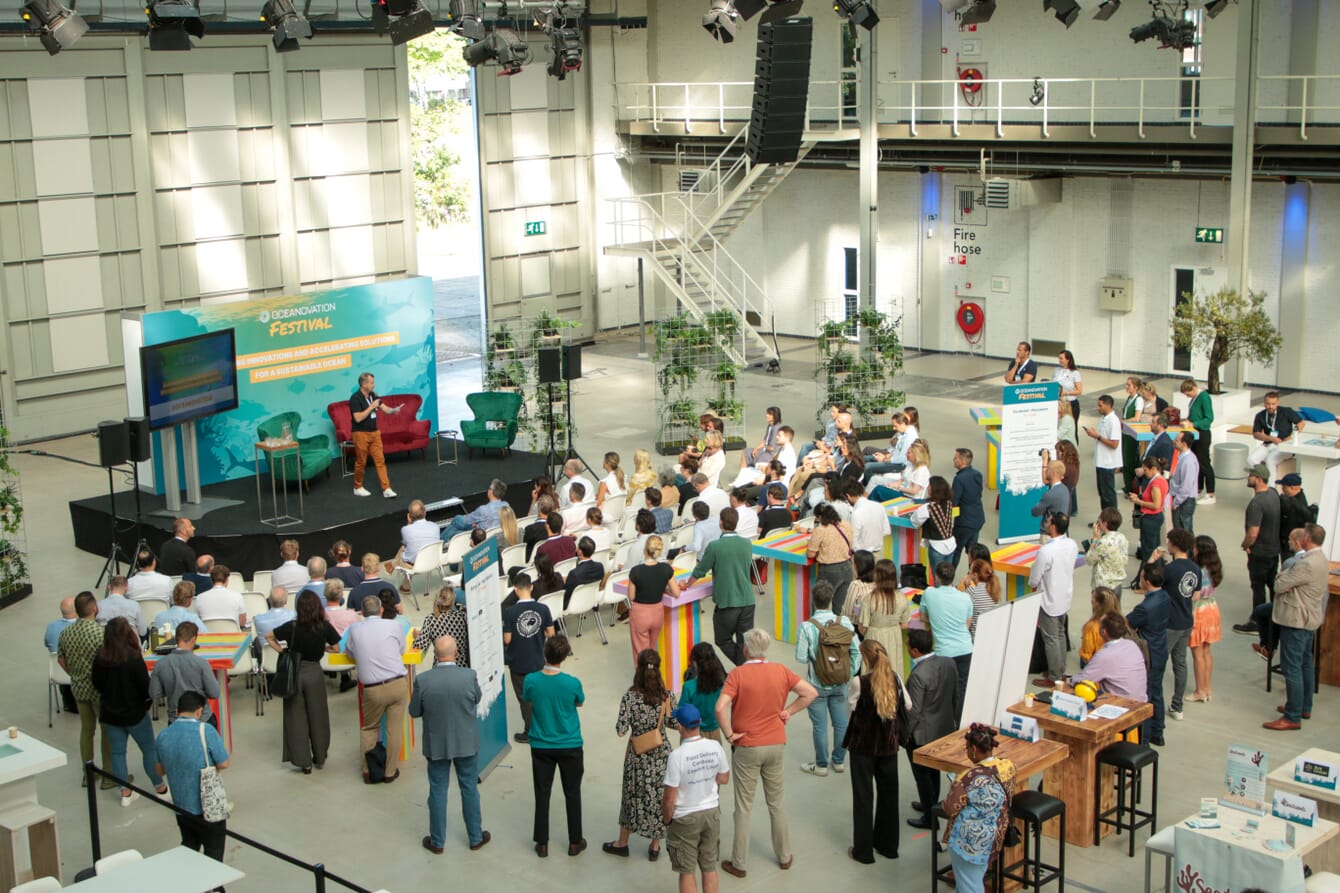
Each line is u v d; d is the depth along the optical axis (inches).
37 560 601.6
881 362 784.9
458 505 615.5
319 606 392.5
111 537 594.2
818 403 847.7
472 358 1035.9
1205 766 381.4
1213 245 856.3
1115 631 350.3
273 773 397.7
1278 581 400.5
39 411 808.3
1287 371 844.0
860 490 470.6
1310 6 786.2
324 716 397.4
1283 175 780.0
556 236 1061.8
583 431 796.6
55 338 808.3
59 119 791.7
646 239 1111.6
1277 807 287.0
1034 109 887.7
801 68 835.4
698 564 436.1
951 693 339.6
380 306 684.7
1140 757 328.2
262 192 888.9
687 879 307.0
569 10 847.1
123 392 842.8
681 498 583.5
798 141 863.1
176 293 857.5
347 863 343.9
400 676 384.8
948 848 338.0
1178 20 769.6
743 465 598.9
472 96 994.1
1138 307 899.4
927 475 525.3
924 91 973.2
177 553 503.2
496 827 360.8
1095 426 773.9
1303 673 404.8
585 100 1062.4
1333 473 443.2
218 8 837.2
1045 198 899.4
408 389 703.1
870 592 390.3
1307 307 828.0
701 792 303.1
